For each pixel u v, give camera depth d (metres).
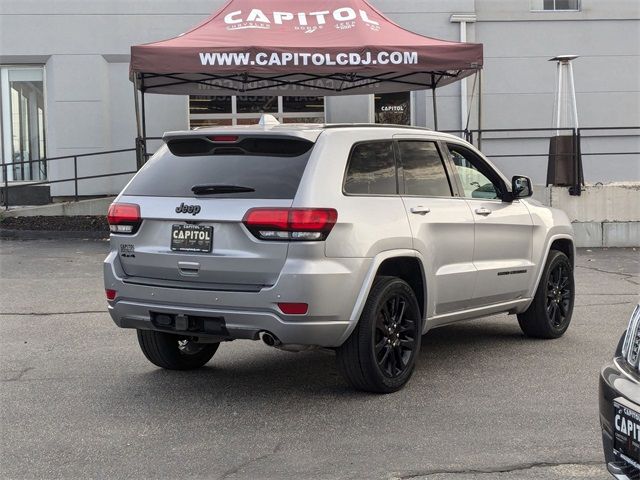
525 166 18.11
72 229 14.70
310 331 5.18
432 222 6.04
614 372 3.49
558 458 4.51
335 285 5.21
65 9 16.95
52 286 10.20
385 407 5.46
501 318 8.65
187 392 5.85
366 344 5.49
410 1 17.58
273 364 6.68
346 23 13.55
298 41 13.10
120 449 4.71
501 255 6.82
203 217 5.35
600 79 18.17
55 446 4.76
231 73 12.81
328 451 4.64
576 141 14.82
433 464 4.43
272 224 5.14
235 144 5.55
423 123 18.00
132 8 17.06
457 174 6.57
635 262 12.74
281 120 17.91
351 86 15.83
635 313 3.59
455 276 6.26
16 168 17.38
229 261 5.26
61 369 6.48
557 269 7.52
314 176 5.29
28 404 5.57
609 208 14.76
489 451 4.62
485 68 17.95
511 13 17.89
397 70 12.98
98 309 8.88
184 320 5.43
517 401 5.58
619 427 3.35
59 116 17.08
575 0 18.16
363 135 5.78
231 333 5.33
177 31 17.14
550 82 18.09
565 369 6.43
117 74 17.19
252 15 13.67
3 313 8.66
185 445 4.77
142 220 5.62
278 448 4.70
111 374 6.34
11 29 16.94
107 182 17.27
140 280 5.62
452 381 6.10
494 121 18.06
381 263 5.54
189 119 17.62
